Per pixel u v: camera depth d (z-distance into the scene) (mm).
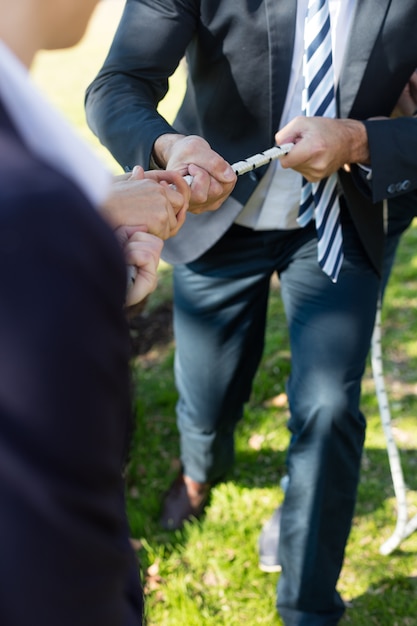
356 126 1881
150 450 3037
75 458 656
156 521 2752
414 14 1867
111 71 1949
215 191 1690
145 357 3568
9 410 624
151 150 1789
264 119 1967
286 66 1891
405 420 3146
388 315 3752
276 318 3811
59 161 723
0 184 628
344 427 2033
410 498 2814
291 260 2180
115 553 743
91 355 654
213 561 2568
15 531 634
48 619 670
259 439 3068
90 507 690
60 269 628
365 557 2594
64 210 640
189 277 2312
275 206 2113
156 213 1322
